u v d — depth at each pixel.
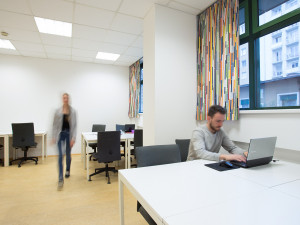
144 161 1.49
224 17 2.39
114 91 5.64
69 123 2.94
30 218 1.94
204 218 0.71
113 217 1.96
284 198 0.88
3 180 3.06
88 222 1.87
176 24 2.71
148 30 2.74
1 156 4.41
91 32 3.38
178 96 2.71
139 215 2.01
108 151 3.01
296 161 1.72
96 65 5.43
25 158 4.12
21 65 4.69
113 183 2.94
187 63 2.79
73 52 4.45
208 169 1.34
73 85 5.17
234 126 2.30
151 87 2.64
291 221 0.69
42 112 4.86
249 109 2.21
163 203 0.83
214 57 2.52
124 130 4.48
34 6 2.57
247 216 0.73
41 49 4.23
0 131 4.49
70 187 2.77
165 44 2.63
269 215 0.73
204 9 2.73
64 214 2.02
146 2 2.53
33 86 4.79
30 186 2.80
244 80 2.30
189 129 2.79
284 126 1.77
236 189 0.99
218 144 1.88
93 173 3.17
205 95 2.67
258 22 2.18
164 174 1.23
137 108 5.11
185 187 1.01
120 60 5.12
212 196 0.90
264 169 1.36
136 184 1.06
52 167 3.84
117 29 3.27
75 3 2.51
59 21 3.07
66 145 3.01
